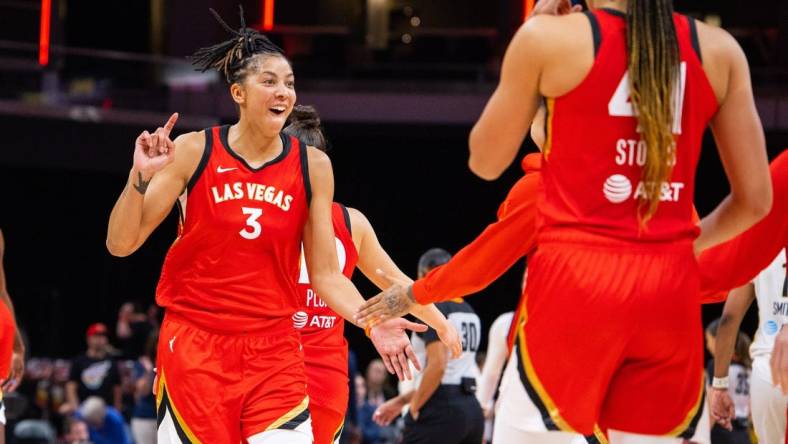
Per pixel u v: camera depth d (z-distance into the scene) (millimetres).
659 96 4043
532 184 4684
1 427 7195
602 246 4094
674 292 4086
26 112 24266
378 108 25625
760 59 26828
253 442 5637
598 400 4141
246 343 5676
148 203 5559
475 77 25688
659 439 4219
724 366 7543
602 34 4086
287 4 31812
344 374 6961
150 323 20297
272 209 5641
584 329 4074
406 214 28516
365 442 18016
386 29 31781
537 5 4359
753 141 4238
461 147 28000
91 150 24969
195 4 27578
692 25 4176
